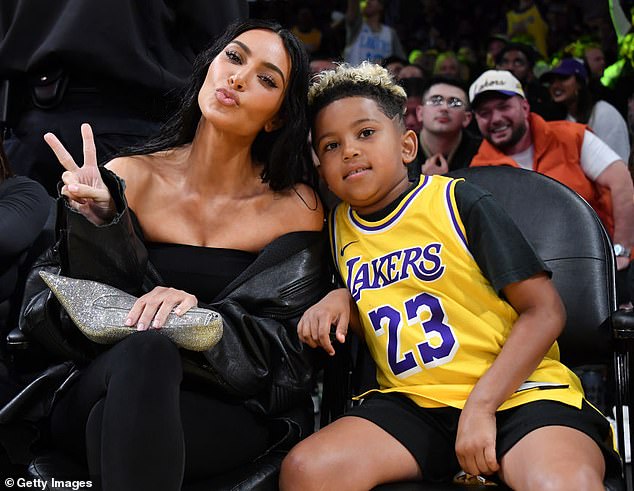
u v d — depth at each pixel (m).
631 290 2.10
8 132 2.22
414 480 1.51
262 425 1.62
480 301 1.59
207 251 1.69
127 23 2.09
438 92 3.25
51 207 1.93
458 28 5.67
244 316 1.58
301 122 1.72
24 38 2.12
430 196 1.66
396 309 1.62
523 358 1.50
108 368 1.38
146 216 1.69
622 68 3.88
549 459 1.37
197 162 1.71
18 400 1.53
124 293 1.50
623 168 3.09
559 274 1.73
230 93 1.62
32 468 1.50
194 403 1.52
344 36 5.12
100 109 2.13
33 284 1.63
